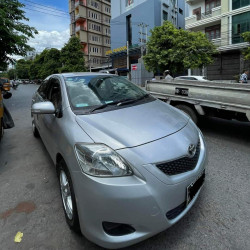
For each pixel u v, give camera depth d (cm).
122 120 215
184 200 183
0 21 902
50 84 361
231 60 2053
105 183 162
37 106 247
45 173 337
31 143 479
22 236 209
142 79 2731
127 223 162
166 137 195
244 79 1280
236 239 195
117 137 186
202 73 2269
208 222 217
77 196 176
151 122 216
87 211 169
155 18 3116
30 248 195
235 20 1941
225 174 308
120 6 3728
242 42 1906
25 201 266
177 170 181
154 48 1864
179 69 1900
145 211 162
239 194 260
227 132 496
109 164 169
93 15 5275
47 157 398
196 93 462
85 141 185
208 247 188
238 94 392
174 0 3434
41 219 233
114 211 161
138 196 160
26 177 327
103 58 5534
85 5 5050
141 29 3319
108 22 5653
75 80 303
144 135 192
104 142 181
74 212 188
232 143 426
